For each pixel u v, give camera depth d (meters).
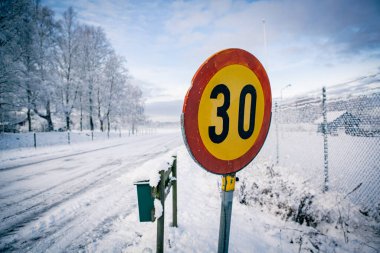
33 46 18.05
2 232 3.45
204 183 5.84
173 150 13.48
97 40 27.02
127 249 2.88
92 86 26.34
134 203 4.57
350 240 3.04
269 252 2.80
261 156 6.88
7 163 9.23
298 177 4.44
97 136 25.27
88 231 3.43
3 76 14.77
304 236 3.15
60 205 4.50
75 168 8.09
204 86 1.09
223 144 1.21
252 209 4.02
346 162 7.19
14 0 14.88
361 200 4.00
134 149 14.33
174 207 3.32
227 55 1.16
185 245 2.88
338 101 5.21
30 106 18.78
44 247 3.04
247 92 1.29
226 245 1.33
